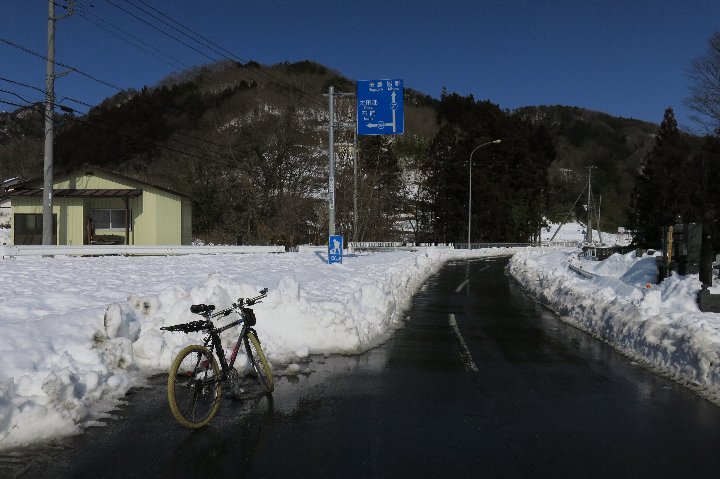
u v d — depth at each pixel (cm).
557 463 447
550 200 9875
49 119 2400
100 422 518
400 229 7756
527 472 429
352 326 891
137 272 1415
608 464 447
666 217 3838
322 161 6372
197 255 2647
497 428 528
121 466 425
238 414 557
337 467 431
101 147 7512
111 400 575
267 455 452
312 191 5912
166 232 3409
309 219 5272
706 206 3319
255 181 5581
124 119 7806
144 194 3350
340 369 757
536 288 1905
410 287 1836
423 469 430
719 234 2814
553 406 604
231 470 422
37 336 598
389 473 421
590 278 1839
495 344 973
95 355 612
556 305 1475
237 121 8106
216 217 5606
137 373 663
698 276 1275
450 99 12600
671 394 659
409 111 15175
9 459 432
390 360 822
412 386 677
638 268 1709
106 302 863
